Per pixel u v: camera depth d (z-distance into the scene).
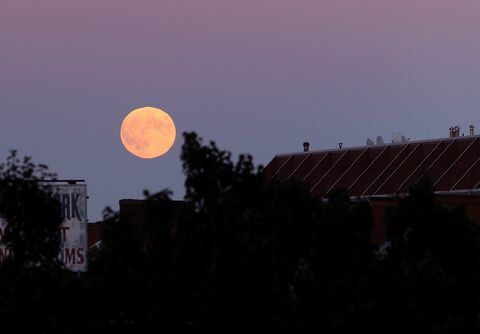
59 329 188.12
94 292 190.38
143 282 188.75
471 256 197.00
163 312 184.75
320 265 191.62
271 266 178.25
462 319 181.12
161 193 189.50
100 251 192.88
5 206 198.75
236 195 186.62
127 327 193.38
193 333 185.50
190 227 183.88
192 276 183.50
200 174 186.50
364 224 197.88
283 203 191.75
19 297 188.62
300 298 184.75
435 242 196.75
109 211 193.62
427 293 183.12
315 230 190.75
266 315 177.75
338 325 179.75
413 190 199.75
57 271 194.12
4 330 188.75
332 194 199.12
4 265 198.12
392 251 198.12
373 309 179.38
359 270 190.50
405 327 180.12
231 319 178.38
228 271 177.12
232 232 178.62
